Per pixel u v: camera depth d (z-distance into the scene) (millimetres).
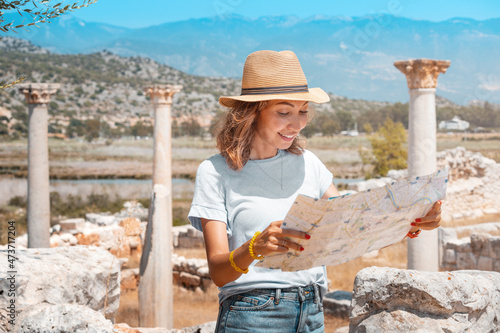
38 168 9375
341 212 1375
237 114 1684
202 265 11688
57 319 1906
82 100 89188
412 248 7566
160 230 7070
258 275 1637
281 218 1650
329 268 11828
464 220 17281
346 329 5535
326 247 1459
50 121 72625
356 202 1377
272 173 1712
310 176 1807
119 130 68250
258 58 1675
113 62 121500
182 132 67062
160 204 7047
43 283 2496
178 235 15461
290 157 1787
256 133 1724
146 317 7078
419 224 1613
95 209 31047
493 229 13156
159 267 7055
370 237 1537
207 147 57469
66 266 2684
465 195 18703
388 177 17641
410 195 1469
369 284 1905
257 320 1614
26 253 2824
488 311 1924
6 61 65250
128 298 11234
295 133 1691
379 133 29812
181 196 34281
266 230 1411
